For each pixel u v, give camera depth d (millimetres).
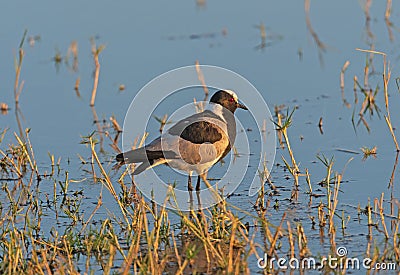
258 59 18922
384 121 15195
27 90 17625
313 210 11391
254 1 23672
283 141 14484
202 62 18656
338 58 18688
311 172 12945
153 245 10164
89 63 18953
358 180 12484
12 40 20203
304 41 19969
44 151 14492
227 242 10266
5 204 12180
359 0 21344
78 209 11828
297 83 17406
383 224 10328
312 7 22469
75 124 15797
